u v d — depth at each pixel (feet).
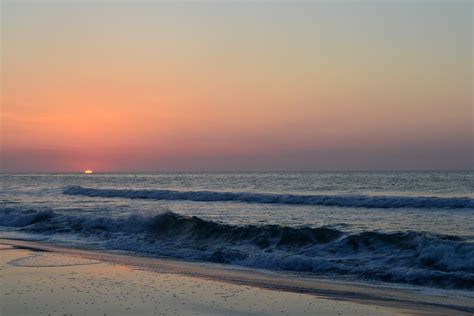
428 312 33.60
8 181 330.13
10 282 41.96
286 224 80.28
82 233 76.59
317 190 176.24
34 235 77.05
